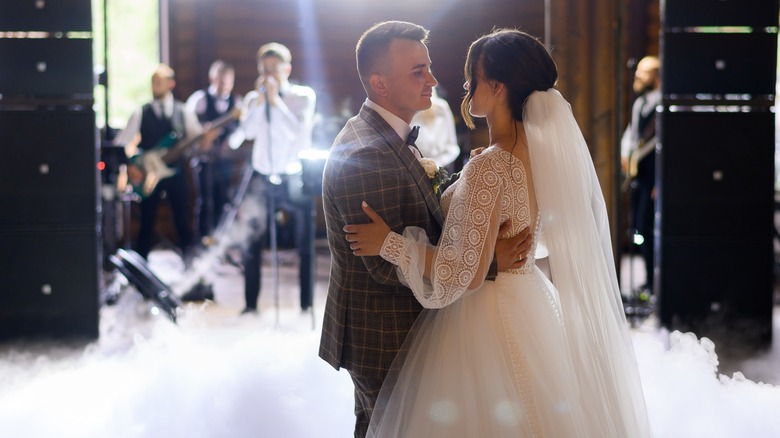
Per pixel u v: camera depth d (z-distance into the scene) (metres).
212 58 10.50
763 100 5.30
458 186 2.50
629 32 9.52
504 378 2.48
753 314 5.36
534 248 2.63
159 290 6.14
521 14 10.04
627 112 9.14
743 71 5.30
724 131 5.32
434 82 2.62
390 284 2.55
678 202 5.36
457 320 2.55
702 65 5.31
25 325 5.33
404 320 2.62
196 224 8.65
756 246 5.35
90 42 5.27
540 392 2.48
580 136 2.62
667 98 5.34
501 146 2.56
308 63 10.54
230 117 7.47
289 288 7.58
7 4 5.21
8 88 5.25
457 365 2.52
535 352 2.52
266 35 10.52
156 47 10.48
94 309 5.36
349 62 10.52
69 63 5.26
